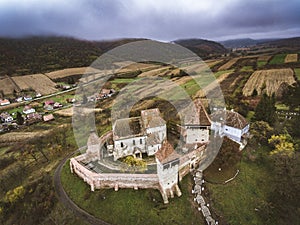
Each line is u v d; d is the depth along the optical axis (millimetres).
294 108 76250
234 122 58500
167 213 41438
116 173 48188
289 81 111688
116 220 41625
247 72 133875
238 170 51062
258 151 56875
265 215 40375
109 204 44094
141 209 42438
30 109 121500
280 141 54469
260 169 51500
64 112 114562
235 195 45000
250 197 44562
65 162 60969
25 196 50875
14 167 62531
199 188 46406
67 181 52375
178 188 45344
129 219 41312
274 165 50188
